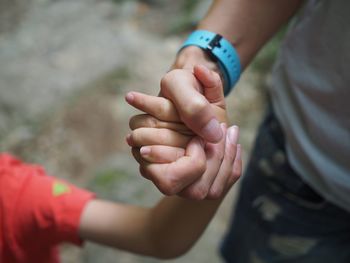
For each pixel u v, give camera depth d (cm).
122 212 51
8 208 53
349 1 44
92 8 175
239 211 66
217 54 46
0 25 165
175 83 37
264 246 62
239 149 39
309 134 52
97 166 118
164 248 48
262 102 138
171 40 161
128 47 156
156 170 35
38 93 138
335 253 57
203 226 45
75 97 137
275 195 60
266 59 146
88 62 150
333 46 46
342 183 51
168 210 46
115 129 128
